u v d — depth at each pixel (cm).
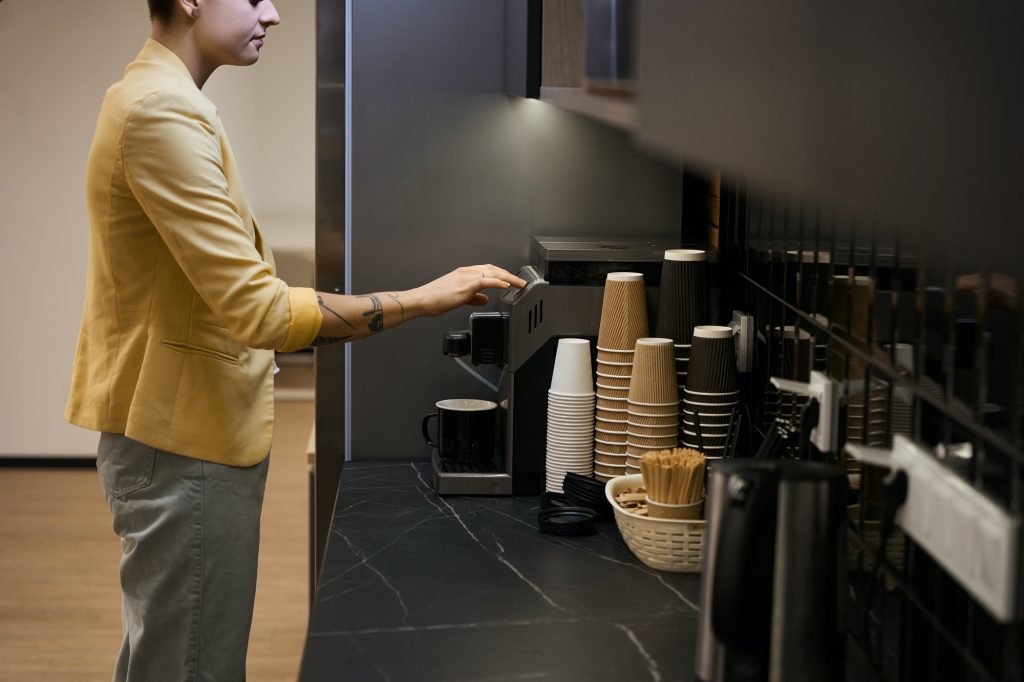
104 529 470
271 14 212
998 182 80
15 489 521
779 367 179
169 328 200
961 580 94
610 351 201
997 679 93
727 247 220
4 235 538
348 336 196
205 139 189
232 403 205
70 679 335
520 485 213
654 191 239
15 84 522
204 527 205
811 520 109
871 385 129
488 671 137
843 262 141
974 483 97
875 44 77
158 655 210
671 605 159
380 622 152
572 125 236
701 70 76
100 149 192
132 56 523
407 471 233
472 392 243
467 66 233
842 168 78
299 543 457
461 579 169
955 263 102
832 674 112
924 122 79
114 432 205
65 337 548
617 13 87
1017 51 79
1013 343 88
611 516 197
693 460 171
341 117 234
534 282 207
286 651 359
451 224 238
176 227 186
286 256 579
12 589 403
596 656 142
